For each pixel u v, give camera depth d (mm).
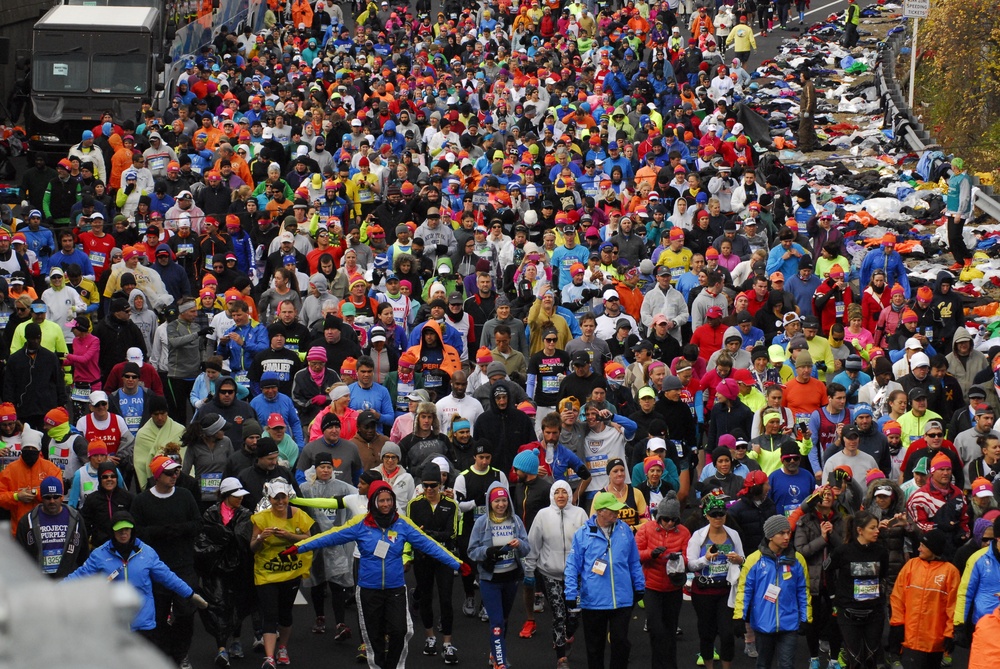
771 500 46094
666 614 42625
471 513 45750
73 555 41656
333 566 44781
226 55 142625
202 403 52562
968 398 55688
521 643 46844
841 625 41469
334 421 47938
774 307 70938
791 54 166250
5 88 138125
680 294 71000
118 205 90562
